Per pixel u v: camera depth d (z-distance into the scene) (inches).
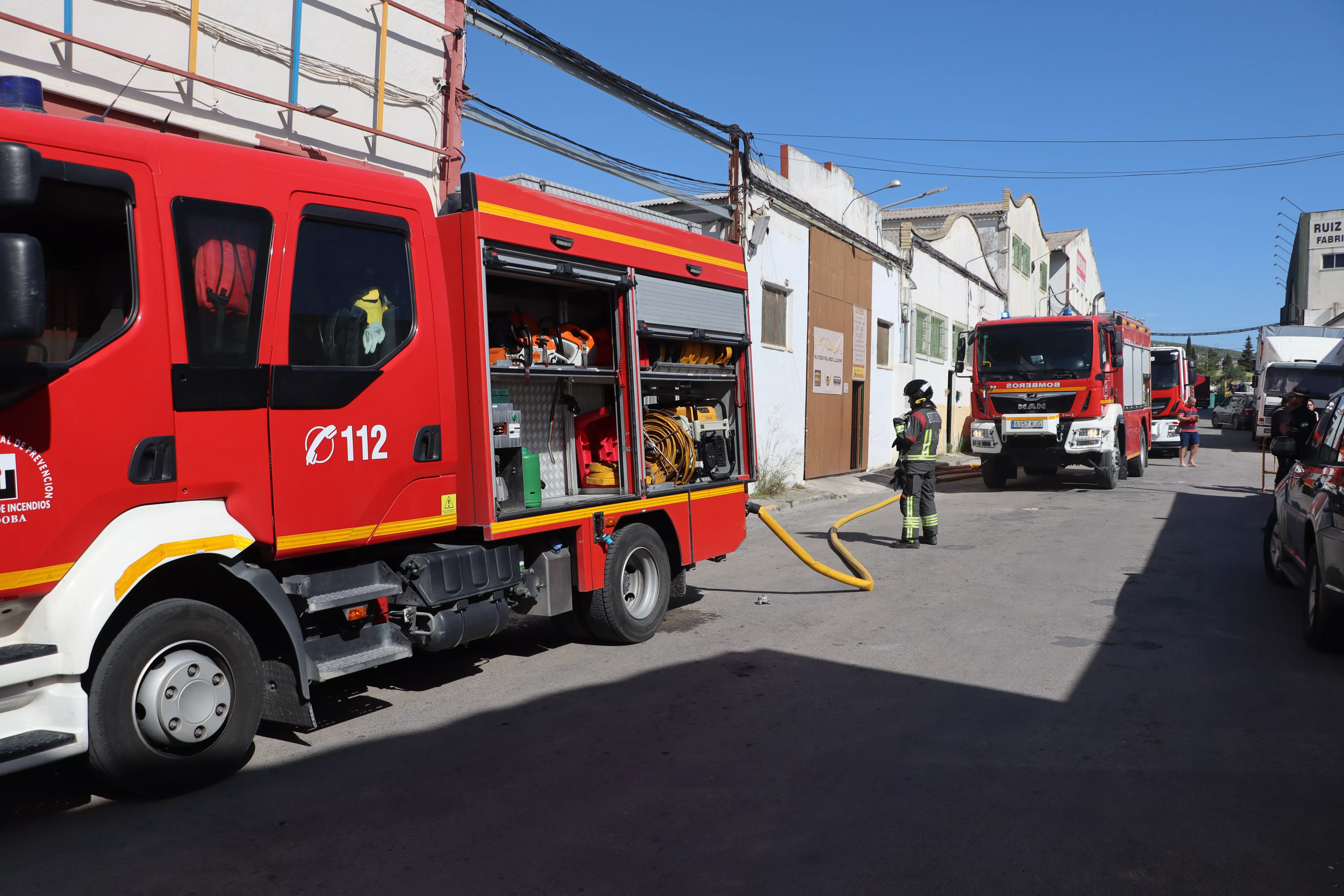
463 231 223.0
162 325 161.2
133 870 140.7
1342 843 147.8
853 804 163.0
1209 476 860.0
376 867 141.6
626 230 274.8
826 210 804.0
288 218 182.5
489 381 222.7
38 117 148.1
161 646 163.3
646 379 286.2
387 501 203.0
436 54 400.5
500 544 234.1
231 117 321.7
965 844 147.5
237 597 185.2
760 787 170.9
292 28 340.8
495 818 158.7
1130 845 147.0
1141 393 869.8
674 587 312.3
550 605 246.7
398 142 384.8
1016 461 727.7
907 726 203.3
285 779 176.4
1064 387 705.0
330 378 188.9
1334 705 216.7
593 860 143.5
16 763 141.9
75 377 149.6
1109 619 300.7
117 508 155.7
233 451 171.8
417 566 209.9
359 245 197.8
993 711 212.4
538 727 205.5
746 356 337.7
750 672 247.0
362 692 233.5
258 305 176.6
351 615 196.7
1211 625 292.5
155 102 298.7
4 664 143.1
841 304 842.2
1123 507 610.5
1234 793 167.2
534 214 238.8
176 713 165.0
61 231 149.9
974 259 1341.0
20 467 144.0
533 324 251.1
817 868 140.2
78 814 160.9
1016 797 165.3
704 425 320.2
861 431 921.5
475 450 222.5
